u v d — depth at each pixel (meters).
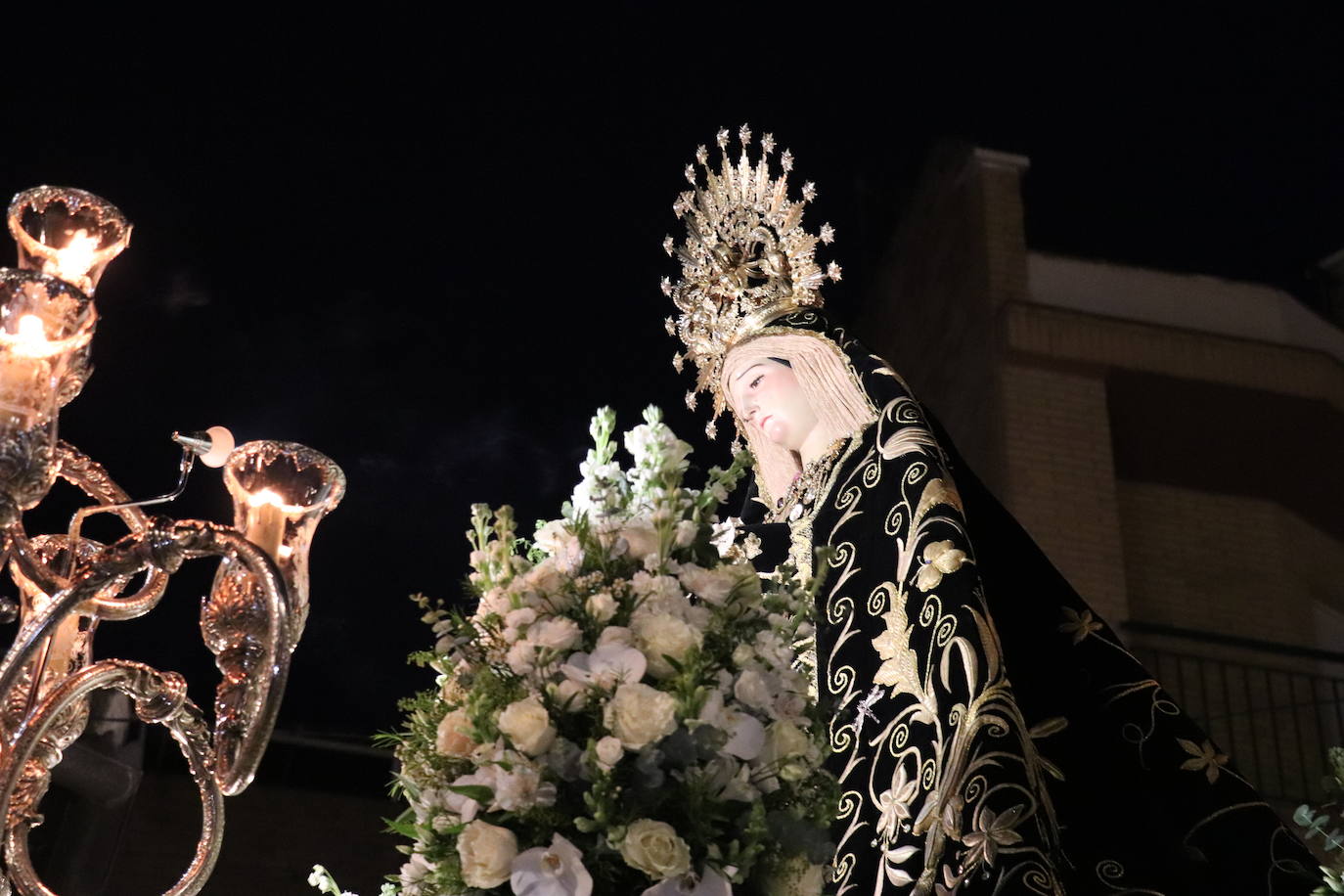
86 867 8.94
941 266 17.14
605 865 4.07
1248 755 15.16
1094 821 5.60
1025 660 5.95
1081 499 15.37
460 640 4.39
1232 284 17.28
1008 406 15.63
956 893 4.67
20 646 3.68
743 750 4.16
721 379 6.98
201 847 4.04
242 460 4.16
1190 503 16.75
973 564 5.43
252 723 3.65
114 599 4.06
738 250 7.17
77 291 3.73
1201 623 16.16
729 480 4.80
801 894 4.20
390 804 12.72
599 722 4.14
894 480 5.95
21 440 3.64
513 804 4.06
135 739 9.23
